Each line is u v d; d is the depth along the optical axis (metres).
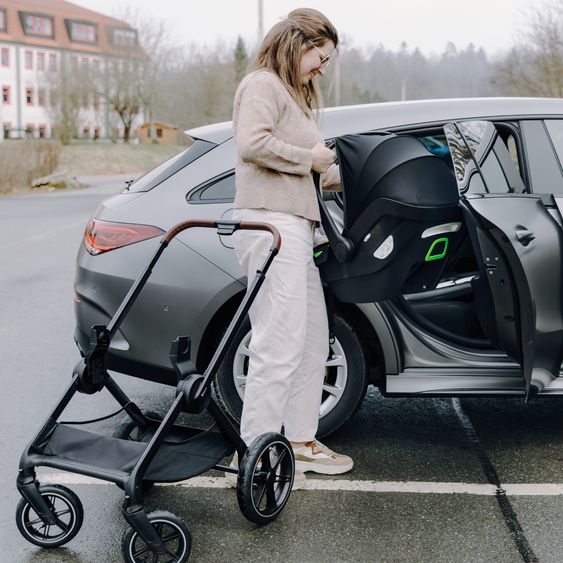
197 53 63.41
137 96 65.50
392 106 3.68
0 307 7.07
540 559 2.70
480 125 3.46
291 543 2.83
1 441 3.85
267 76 2.99
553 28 27.05
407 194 2.93
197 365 3.53
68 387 2.83
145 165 50.03
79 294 3.67
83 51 80.75
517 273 3.19
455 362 3.52
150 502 3.18
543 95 27.42
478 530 2.90
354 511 3.06
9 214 16.16
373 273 3.06
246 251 3.06
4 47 75.62
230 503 3.18
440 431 3.89
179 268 3.49
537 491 3.21
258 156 2.90
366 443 3.73
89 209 17.41
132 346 3.56
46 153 26.91
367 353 3.59
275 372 3.00
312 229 3.10
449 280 3.93
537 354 3.29
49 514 2.75
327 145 3.55
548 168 3.61
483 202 3.17
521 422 4.00
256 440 2.85
